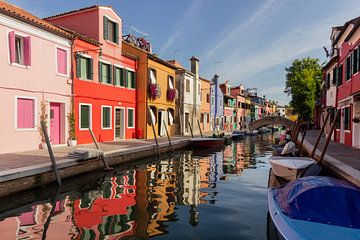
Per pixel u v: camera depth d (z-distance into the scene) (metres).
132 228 5.52
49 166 8.59
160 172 11.40
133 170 11.70
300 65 39.28
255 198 7.79
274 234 4.93
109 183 9.32
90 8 17.30
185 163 13.91
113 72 18.67
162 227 5.60
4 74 11.60
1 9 11.22
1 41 11.50
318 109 35.12
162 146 16.58
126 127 20.08
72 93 15.12
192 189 8.73
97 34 17.27
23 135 12.35
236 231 5.46
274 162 9.74
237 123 51.31
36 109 13.04
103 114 17.77
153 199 7.51
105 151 12.16
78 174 9.90
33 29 12.90
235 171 12.12
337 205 4.71
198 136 25.33
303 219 4.60
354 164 9.28
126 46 21.72
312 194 4.94
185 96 28.59
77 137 15.55
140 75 21.36
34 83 12.96
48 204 7.00
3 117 11.53
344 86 16.98
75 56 15.38
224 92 46.72
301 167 9.07
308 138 21.98
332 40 21.84
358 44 13.92
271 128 54.25
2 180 7.14
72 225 5.64
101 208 6.71
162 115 24.23
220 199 7.66
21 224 5.69
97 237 5.08
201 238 5.12
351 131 15.34
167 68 25.05
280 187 6.38
